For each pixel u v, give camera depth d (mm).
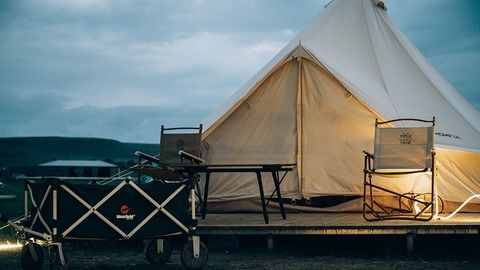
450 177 7398
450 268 5691
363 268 5684
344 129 7574
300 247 6793
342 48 8117
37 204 5355
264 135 7719
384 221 6582
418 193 7355
